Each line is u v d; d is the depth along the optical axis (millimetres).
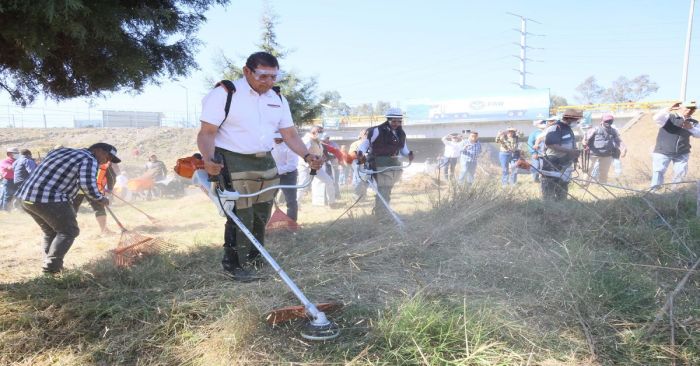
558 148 6043
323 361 2516
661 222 4539
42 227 4781
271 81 3617
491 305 2924
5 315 3127
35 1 3092
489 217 4625
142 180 14609
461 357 2523
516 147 11094
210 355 2623
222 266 3936
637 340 2641
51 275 4039
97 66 4488
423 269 3643
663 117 7043
